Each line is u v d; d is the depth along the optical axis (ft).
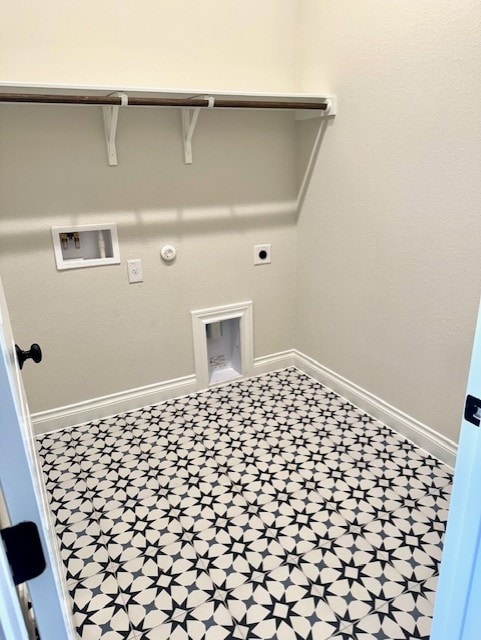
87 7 6.38
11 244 6.73
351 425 7.63
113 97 5.97
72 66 6.52
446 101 5.48
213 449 7.12
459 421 6.27
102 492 6.27
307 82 7.80
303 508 5.84
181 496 6.15
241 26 7.40
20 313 7.06
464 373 6.05
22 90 5.81
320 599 4.64
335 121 7.32
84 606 4.67
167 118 7.23
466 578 2.87
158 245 7.77
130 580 4.94
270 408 8.25
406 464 6.61
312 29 7.40
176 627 4.43
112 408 8.22
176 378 8.71
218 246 8.31
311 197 8.30
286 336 9.68
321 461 6.74
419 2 5.52
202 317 8.57
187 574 4.98
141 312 8.00
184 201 7.75
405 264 6.59
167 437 7.48
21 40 6.16
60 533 5.58
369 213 7.04
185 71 7.25
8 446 1.61
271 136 8.14
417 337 6.66
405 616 4.44
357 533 5.43
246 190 8.23
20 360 3.65
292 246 9.04
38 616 1.89
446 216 5.82
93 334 7.71
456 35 5.19
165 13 6.85
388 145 6.43
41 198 6.73
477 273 5.59
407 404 7.09
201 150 7.63
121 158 7.08
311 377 9.39
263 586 4.81
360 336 7.80
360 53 6.56
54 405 7.75
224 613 4.55
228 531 5.54
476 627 2.88
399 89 6.07
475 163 5.32
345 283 7.90
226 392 8.91
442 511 5.72
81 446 7.32
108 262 7.45
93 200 7.07
